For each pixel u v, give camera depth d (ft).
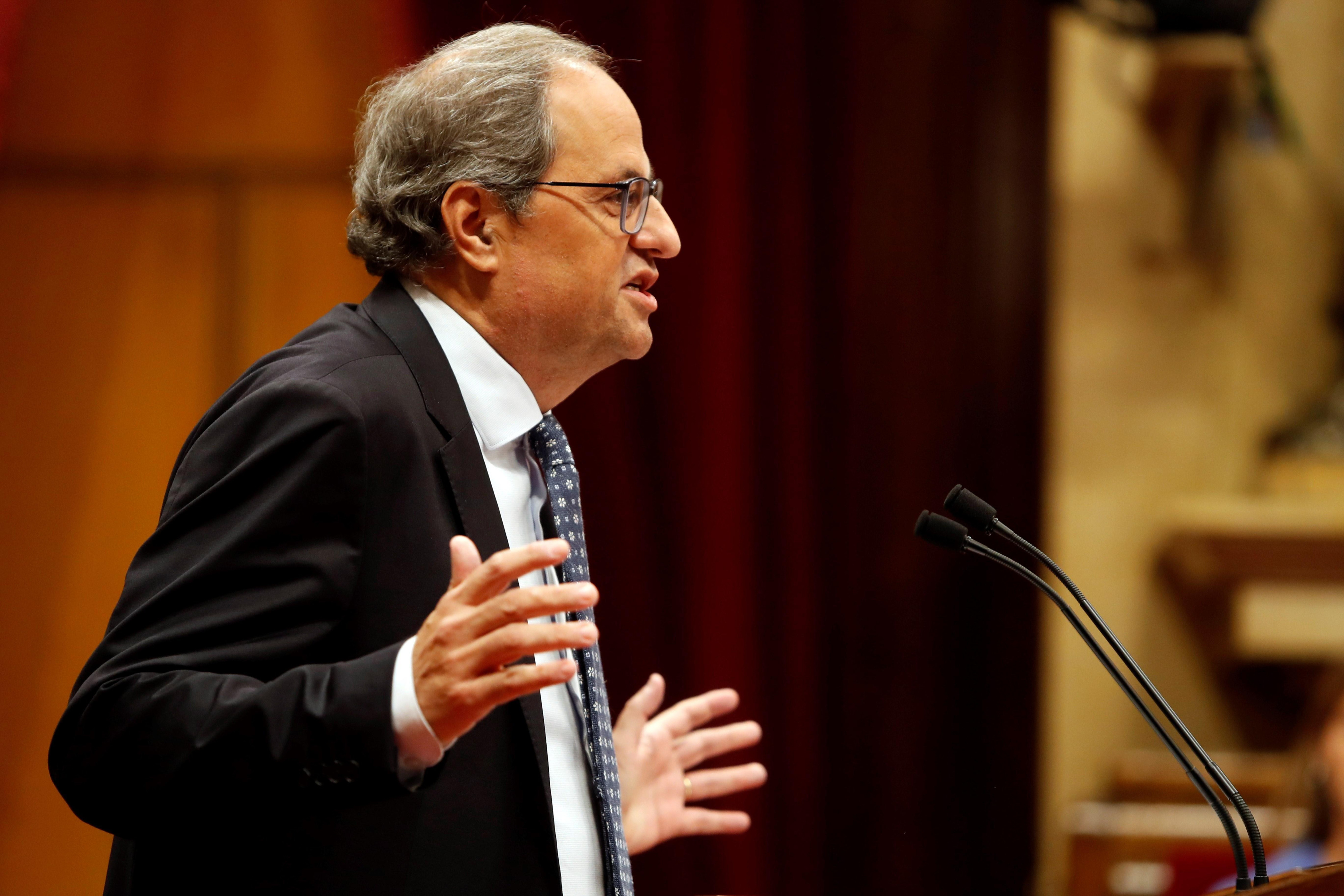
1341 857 29.14
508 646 12.15
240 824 14.03
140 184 41.75
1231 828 14.62
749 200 39.06
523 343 16.70
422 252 16.63
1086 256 41.88
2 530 41.09
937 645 39.60
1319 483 40.81
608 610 38.42
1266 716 41.86
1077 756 41.04
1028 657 39.83
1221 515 39.50
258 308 42.04
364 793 12.85
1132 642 41.65
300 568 13.73
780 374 39.22
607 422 38.73
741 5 38.88
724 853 38.93
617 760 18.35
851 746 39.37
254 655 13.42
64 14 41.39
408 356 15.81
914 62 39.65
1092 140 41.91
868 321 39.70
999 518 40.01
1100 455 41.88
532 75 16.62
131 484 41.47
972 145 39.86
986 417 39.88
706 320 38.96
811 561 39.24
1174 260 42.16
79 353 41.45
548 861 14.94
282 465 13.99
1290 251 42.65
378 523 14.61
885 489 39.65
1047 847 40.27
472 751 14.84
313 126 42.14
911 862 39.19
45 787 40.73
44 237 41.39
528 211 16.31
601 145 16.61
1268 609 39.50
